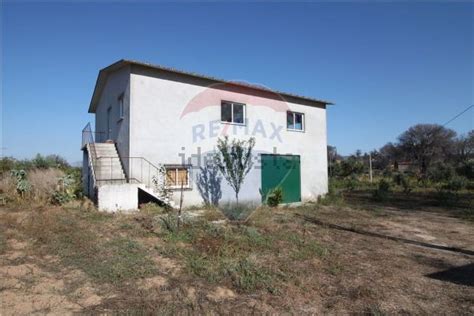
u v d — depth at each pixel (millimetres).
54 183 12141
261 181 15414
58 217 8930
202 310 4426
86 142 15398
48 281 5098
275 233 8898
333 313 4527
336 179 33500
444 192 19891
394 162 60812
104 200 10867
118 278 5320
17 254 6129
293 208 14656
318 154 18609
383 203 17516
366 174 43594
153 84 12680
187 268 5887
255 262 6312
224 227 8914
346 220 11953
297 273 5961
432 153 58906
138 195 12164
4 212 9398
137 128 12188
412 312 4605
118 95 13336
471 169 29578
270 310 4543
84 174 15953
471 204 16516
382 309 4648
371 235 9547
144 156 12281
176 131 13102
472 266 6758
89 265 5770
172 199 11516
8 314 4074
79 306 4387
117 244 6953
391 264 6766
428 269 6535
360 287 5398
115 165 12625
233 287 5258
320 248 7629
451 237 9539
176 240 7500
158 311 4277
